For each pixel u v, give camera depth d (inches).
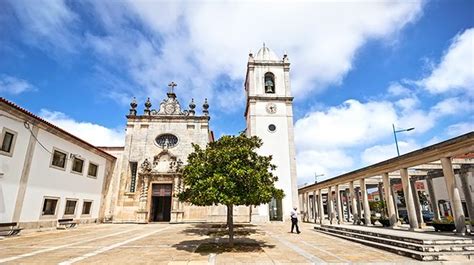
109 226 834.2
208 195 375.9
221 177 379.9
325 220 1164.5
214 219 984.9
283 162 1044.5
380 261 316.5
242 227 791.1
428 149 496.1
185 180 437.7
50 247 420.5
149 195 1008.9
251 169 399.5
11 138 606.9
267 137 1077.1
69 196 800.9
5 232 568.1
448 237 381.4
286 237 550.9
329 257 339.6
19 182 620.1
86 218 892.0
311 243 463.2
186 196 464.4
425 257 319.6
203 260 322.0
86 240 504.1
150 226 837.8
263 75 1178.6
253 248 406.0
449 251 339.0
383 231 498.6
